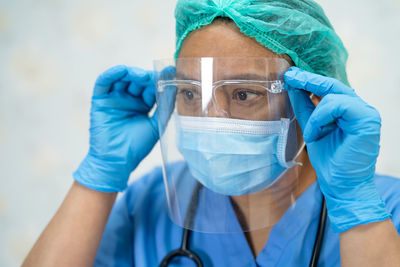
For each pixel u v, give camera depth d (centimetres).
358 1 135
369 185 65
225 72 69
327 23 85
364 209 63
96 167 87
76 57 160
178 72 73
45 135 166
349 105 62
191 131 74
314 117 65
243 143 72
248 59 68
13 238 172
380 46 135
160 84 79
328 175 66
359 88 139
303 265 81
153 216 98
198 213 81
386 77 136
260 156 74
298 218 83
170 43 154
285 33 74
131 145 90
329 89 67
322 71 86
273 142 74
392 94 136
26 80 164
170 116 79
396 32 133
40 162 167
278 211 80
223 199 80
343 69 90
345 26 137
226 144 72
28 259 81
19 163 168
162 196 102
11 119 166
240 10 72
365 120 61
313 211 84
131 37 156
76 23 158
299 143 77
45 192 168
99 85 90
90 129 91
